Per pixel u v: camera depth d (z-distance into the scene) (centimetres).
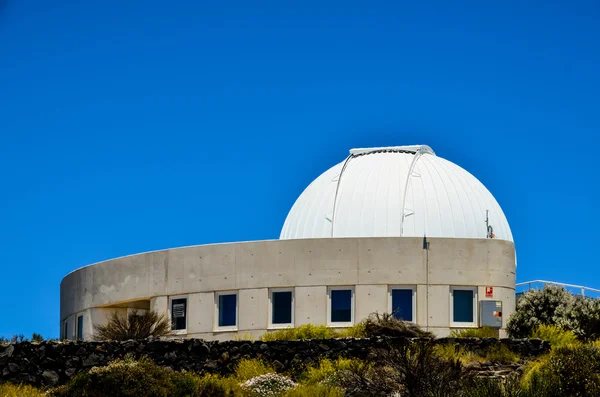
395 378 3850
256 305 5222
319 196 5934
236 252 5303
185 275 5394
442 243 5178
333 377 4022
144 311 5675
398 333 4650
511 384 3675
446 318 5109
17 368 4247
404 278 5134
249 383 4038
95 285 5756
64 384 4131
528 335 4909
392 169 5847
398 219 5600
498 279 5175
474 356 4334
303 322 5153
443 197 5700
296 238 5569
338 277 5166
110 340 4725
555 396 3672
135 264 5572
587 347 4019
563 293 5009
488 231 5669
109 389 3725
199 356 4328
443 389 3675
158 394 3731
